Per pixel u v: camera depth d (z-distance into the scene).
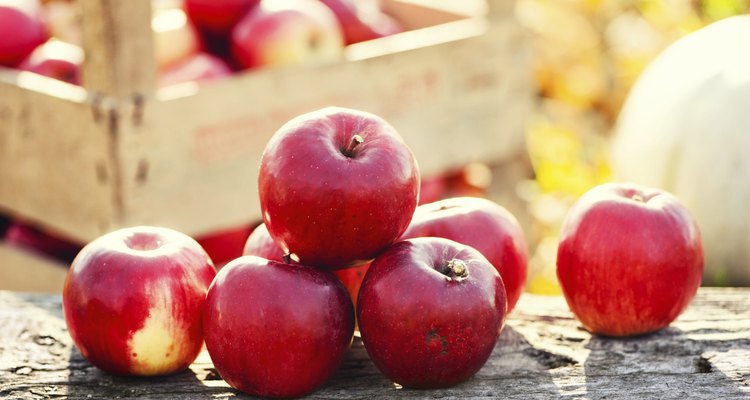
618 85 4.41
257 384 1.32
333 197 1.25
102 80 2.13
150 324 1.35
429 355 1.29
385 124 1.34
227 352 1.30
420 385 1.36
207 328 1.32
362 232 1.28
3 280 2.62
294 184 1.26
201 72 2.60
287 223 1.28
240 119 2.36
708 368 1.47
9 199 2.42
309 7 2.80
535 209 3.62
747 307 1.71
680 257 1.49
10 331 1.59
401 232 1.33
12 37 2.63
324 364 1.32
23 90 2.29
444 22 3.19
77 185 2.24
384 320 1.29
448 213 1.50
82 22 2.12
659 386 1.41
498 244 1.49
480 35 2.83
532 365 1.48
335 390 1.39
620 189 1.57
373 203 1.26
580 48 4.47
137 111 2.15
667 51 2.87
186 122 2.25
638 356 1.51
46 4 3.28
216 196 2.35
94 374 1.45
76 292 1.37
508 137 2.98
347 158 1.28
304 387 1.33
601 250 1.49
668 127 2.61
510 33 2.89
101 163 2.17
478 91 2.86
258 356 1.29
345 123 1.32
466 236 1.47
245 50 2.72
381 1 3.39
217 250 2.50
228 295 1.29
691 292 1.53
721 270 2.53
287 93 2.45
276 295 1.28
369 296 1.31
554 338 1.58
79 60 2.60
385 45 2.69
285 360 1.29
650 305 1.50
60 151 2.25
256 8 2.79
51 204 2.32
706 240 2.53
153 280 1.35
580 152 4.04
